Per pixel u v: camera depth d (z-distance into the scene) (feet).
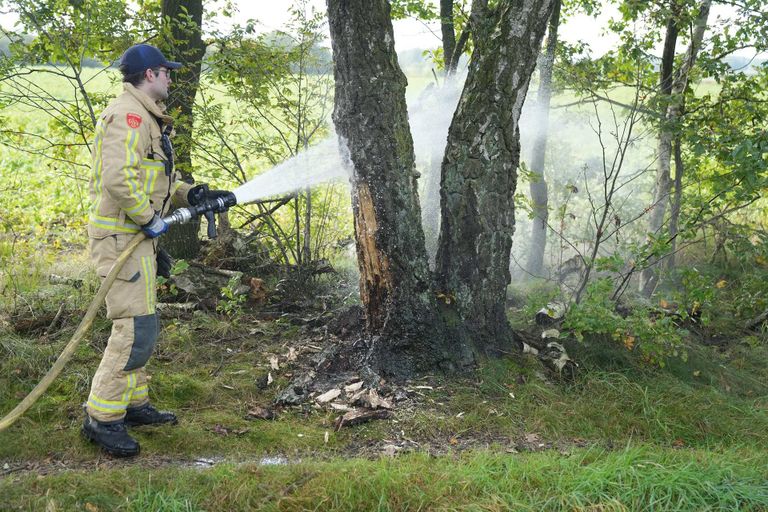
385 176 14.66
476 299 15.74
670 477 10.91
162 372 15.03
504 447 12.92
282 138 20.31
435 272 15.97
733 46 20.56
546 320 17.54
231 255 21.01
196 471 11.12
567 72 21.12
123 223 11.51
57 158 22.43
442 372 15.16
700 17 21.34
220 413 13.64
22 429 12.44
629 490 10.59
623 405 14.83
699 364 17.02
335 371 15.20
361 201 14.87
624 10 19.98
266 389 14.70
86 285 17.97
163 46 19.83
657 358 15.93
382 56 14.38
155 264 12.13
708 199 20.76
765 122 21.03
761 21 19.69
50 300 17.67
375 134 14.52
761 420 14.67
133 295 11.66
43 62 19.66
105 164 10.99
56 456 11.84
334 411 13.82
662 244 16.87
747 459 12.30
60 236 25.53
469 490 10.75
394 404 14.07
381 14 14.29
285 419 13.60
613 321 15.78
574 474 11.23
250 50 19.56
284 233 21.12
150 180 11.68
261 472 11.00
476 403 14.26
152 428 12.73
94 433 11.96
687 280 17.33
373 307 15.33
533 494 10.75
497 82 14.97
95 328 16.25
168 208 12.40
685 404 14.90
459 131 15.33
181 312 17.97
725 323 20.07
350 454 12.44
